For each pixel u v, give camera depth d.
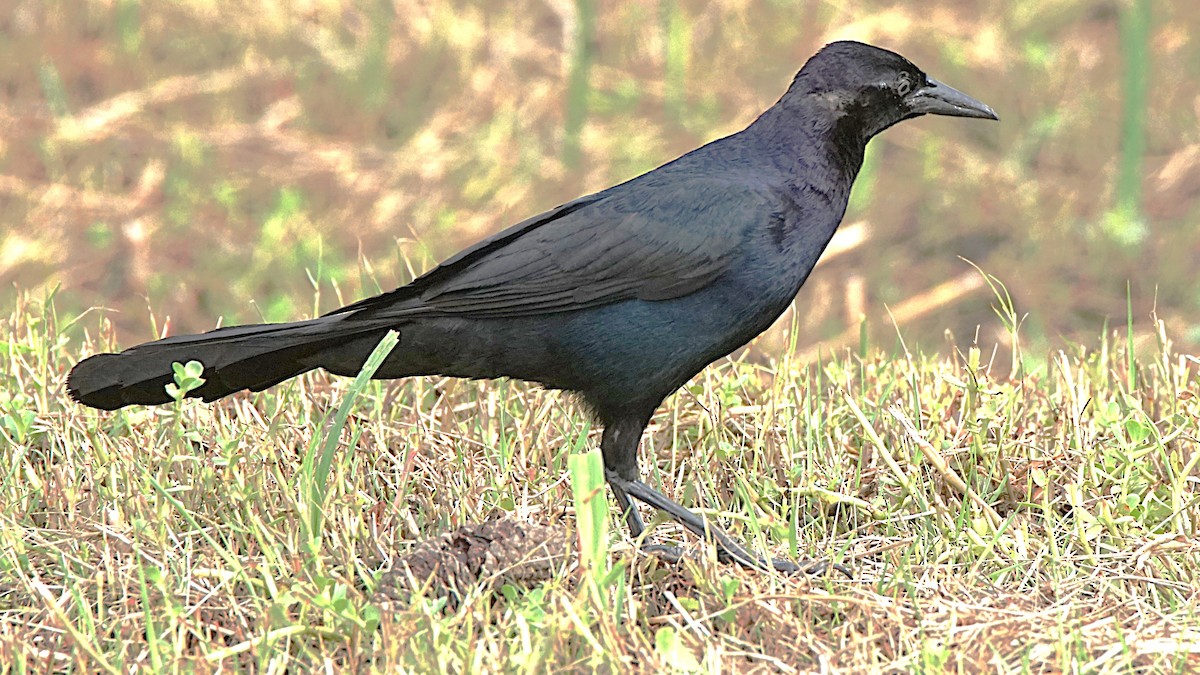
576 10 23.50
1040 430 10.79
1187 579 8.92
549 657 7.53
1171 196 20.92
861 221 20.39
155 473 9.80
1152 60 23.31
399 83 23.23
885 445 10.52
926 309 18.88
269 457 9.83
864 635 8.16
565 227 9.63
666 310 9.65
